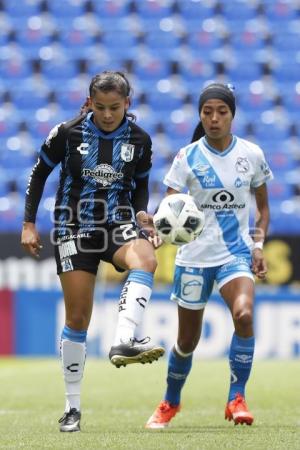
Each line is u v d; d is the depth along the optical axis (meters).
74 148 22.89
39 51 85.19
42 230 58.44
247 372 23.89
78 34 86.31
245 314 23.12
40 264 53.81
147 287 21.56
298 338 51.31
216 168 24.27
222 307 50.75
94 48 85.38
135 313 21.12
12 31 86.62
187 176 24.48
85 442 20.23
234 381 24.09
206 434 21.92
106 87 21.78
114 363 20.53
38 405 32.16
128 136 23.06
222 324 50.72
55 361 50.56
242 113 78.38
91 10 88.25
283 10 86.88
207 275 24.34
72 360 23.19
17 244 54.12
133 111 78.44
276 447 19.22
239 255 24.22
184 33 85.88
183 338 24.91
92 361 50.03
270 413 28.44
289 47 84.50
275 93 80.06
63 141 22.98
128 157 23.00
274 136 75.94
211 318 50.75
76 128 22.94
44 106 79.81
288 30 85.62
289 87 80.94
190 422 26.06
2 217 66.25
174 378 25.16
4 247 54.12
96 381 40.31
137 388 37.59
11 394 35.84
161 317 50.94
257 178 24.92
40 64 83.94
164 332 50.94
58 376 42.56
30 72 83.50
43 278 53.72
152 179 68.25
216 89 23.64
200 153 24.42
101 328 51.75
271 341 51.38
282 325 51.34
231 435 21.53
